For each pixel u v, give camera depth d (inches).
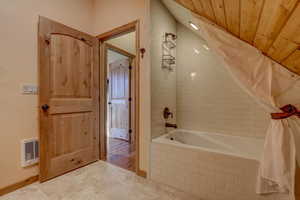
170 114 95.9
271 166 50.1
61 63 82.5
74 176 81.7
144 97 82.3
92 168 91.4
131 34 138.6
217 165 61.7
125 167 93.3
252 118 85.4
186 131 102.1
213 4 43.3
